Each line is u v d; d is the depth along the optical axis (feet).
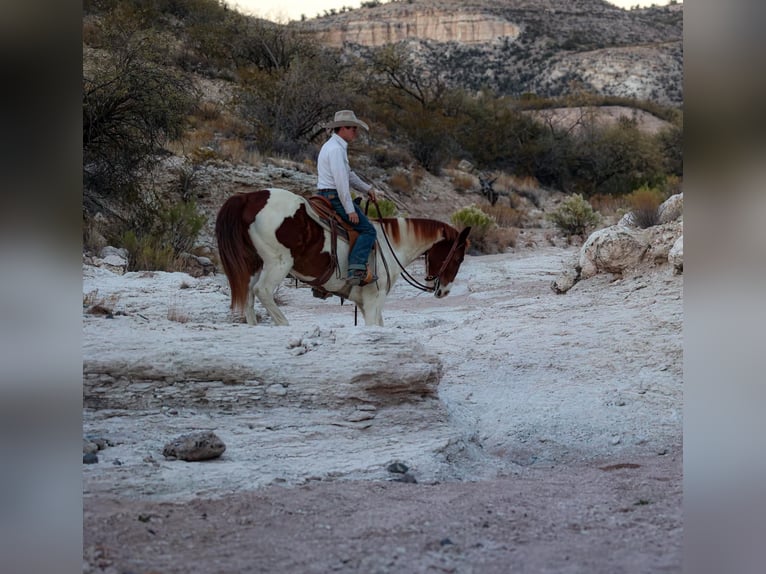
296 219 28.43
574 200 100.01
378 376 23.44
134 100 66.18
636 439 24.32
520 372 31.40
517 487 19.40
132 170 68.33
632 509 17.42
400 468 20.15
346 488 18.60
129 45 76.43
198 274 61.21
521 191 129.39
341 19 447.83
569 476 20.85
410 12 421.18
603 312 38.11
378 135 125.49
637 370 30.42
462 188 120.37
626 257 43.50
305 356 23.86
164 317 37.70
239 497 17.52
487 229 90.07
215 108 105.19
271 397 23.24
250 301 29.01
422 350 24.67
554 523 16.47
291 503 17.29
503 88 349.20
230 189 82.17
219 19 135.23
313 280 29.43
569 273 45.96
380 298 30.58
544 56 369.30
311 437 21.98
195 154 84.07
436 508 17.30
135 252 57.98
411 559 14.37
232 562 14.10
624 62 347.97
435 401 24.39
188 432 21.74
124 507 16.39
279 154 100.32
